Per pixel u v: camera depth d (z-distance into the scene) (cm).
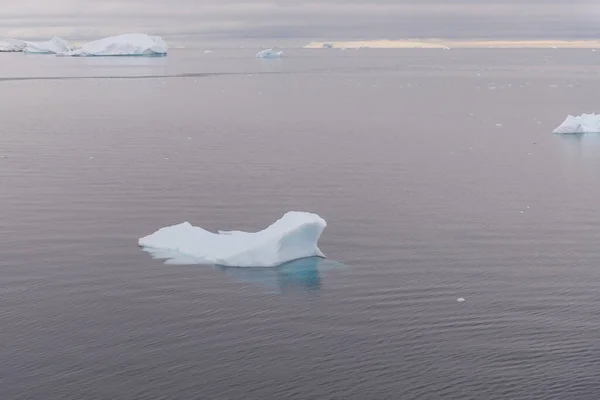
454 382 1552
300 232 2156
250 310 1856
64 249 2233
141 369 1593
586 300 1912
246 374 1580
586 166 3416
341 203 2738
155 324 1781
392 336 1733
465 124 4725
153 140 4006
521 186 3025
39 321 1791
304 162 3434
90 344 1688
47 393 1506
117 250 2227
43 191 2861
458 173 3250
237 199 2780
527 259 2186
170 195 2822
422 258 2188
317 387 1537
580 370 1591
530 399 1496
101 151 3666
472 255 2216
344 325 1784
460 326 1778
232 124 4653
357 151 3722
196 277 2039
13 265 2109
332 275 2062
